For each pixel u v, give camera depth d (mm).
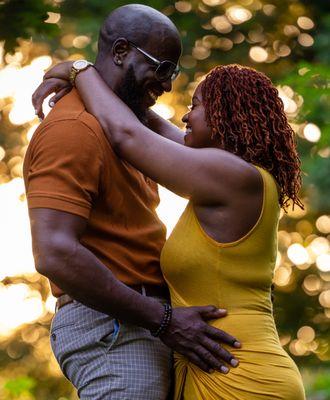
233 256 4742
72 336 4871
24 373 15984
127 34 4984
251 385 4660
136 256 4926
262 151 4812
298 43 13945
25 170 4934
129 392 4785
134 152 4785
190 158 4746
